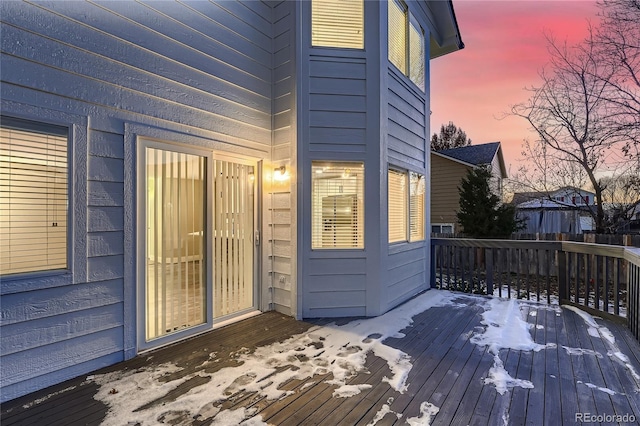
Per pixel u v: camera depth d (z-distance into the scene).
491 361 2.75
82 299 2.54
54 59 2.37
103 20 2.65
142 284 2.95
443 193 13.36
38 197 2.35
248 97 3.96
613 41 7.68
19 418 1.95
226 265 3.80
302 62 4.02
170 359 2.78
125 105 2.80
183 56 3.26
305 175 4.03
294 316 3.98
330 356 2.84
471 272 5.50
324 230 4.11
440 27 6.41
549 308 4.45
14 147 2.25
